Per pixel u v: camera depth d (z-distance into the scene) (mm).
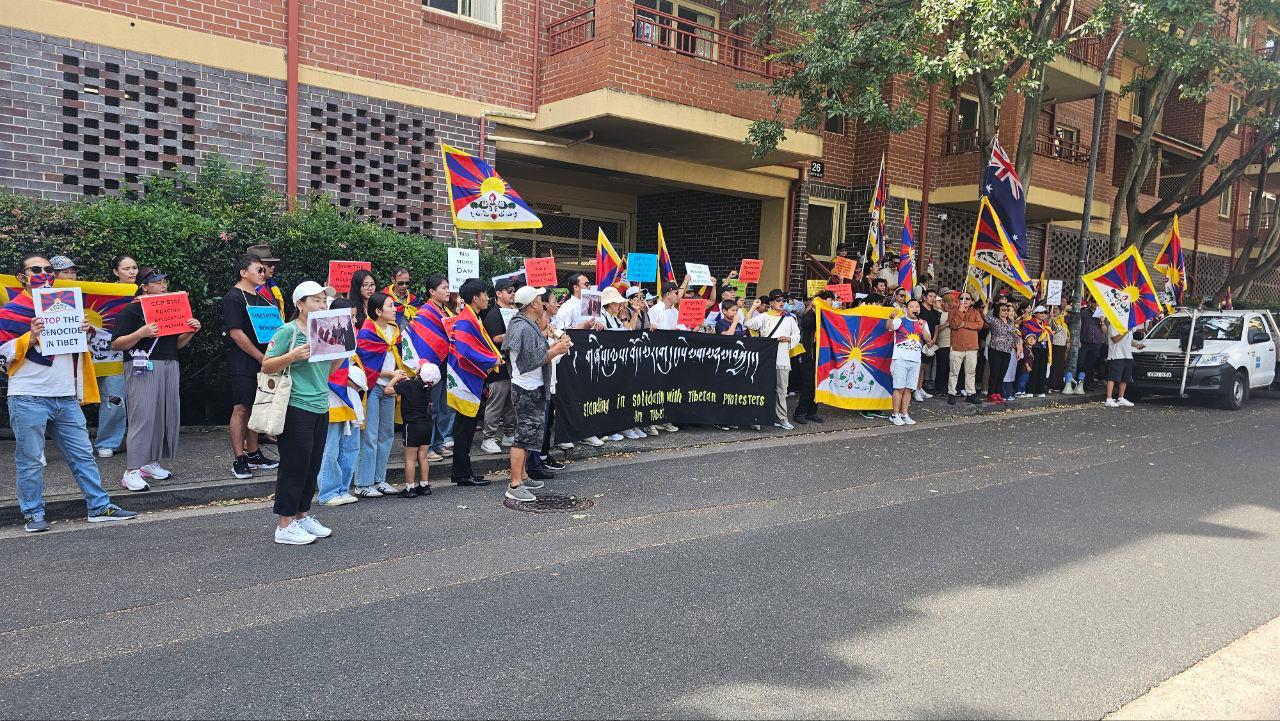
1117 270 14352
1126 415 13359
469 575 5074
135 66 9273
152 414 6504
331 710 3412
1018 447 10062
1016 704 3592
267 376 5391
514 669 3811
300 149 10492
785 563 5406
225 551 5438
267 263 7434
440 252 10188
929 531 6219
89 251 7730
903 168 17656
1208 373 14367
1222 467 9008
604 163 13352
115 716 3338
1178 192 17375
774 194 15812
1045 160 17844
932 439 10523
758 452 9336
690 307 10414
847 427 11281
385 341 6887
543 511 6629
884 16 12711
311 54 10516
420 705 3465
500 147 12242
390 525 6133
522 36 12344
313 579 4949
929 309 13891
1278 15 14992
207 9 9727
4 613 4355
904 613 4586
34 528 5738
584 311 9281
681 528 6207
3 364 7648
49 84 8758
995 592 4949
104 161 9133
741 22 12977
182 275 8258
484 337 7312
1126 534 6254
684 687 3668
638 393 9656
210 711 3389
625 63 11352
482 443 8781
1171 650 4188
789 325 11086
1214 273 28547
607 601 4676
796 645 4133
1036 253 21531
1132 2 11883
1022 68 16344
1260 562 5656
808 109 12484
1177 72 13930
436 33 11523
